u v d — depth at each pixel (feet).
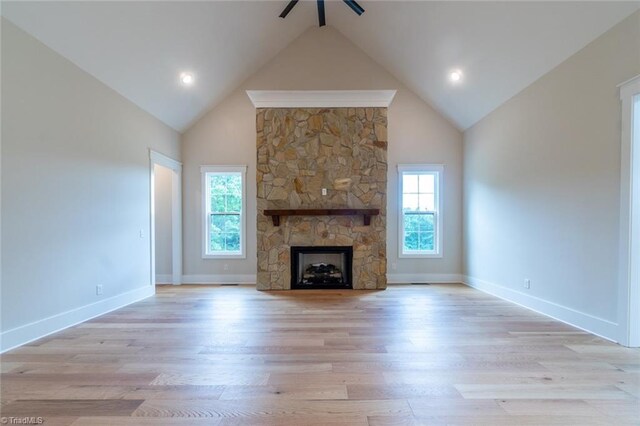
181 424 5.49
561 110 11.39
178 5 11.99
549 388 6.66
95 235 12.20
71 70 11.05
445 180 19.45
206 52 15.11
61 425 5.47
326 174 17.46
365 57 19.06
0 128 8.66
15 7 8.77
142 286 15.25
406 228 19.70
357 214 17.06
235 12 14.16
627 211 8.88
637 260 8.82
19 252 9.14
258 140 17.40
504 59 13.06
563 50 10.95
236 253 19.45
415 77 17.97
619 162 9.14
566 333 10.05
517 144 13.98
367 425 5.47
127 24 11.37
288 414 5.79
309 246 17.37
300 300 14.75
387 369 7.56
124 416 5.72
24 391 6.57
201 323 11.23
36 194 9.70
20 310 9.16
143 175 15.42
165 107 16.43
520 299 13.76
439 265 19.47
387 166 18.47
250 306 13.66
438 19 13.62
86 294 11.71
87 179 11.80
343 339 9.58
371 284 17.35
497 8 11.37
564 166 11.26
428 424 5.49
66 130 10.83
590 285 10.15
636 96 8.65
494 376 7.21
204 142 19.38
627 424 5.46
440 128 19.38
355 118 17.47
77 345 9.10
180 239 19.16
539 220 12.57
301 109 17.46
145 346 9.04
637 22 8.61
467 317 11.89
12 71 8.98
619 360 8.02
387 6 14.78
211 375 7.27
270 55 18.66
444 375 7.25
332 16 17.75
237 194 19.66
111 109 13.16
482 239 16.97
